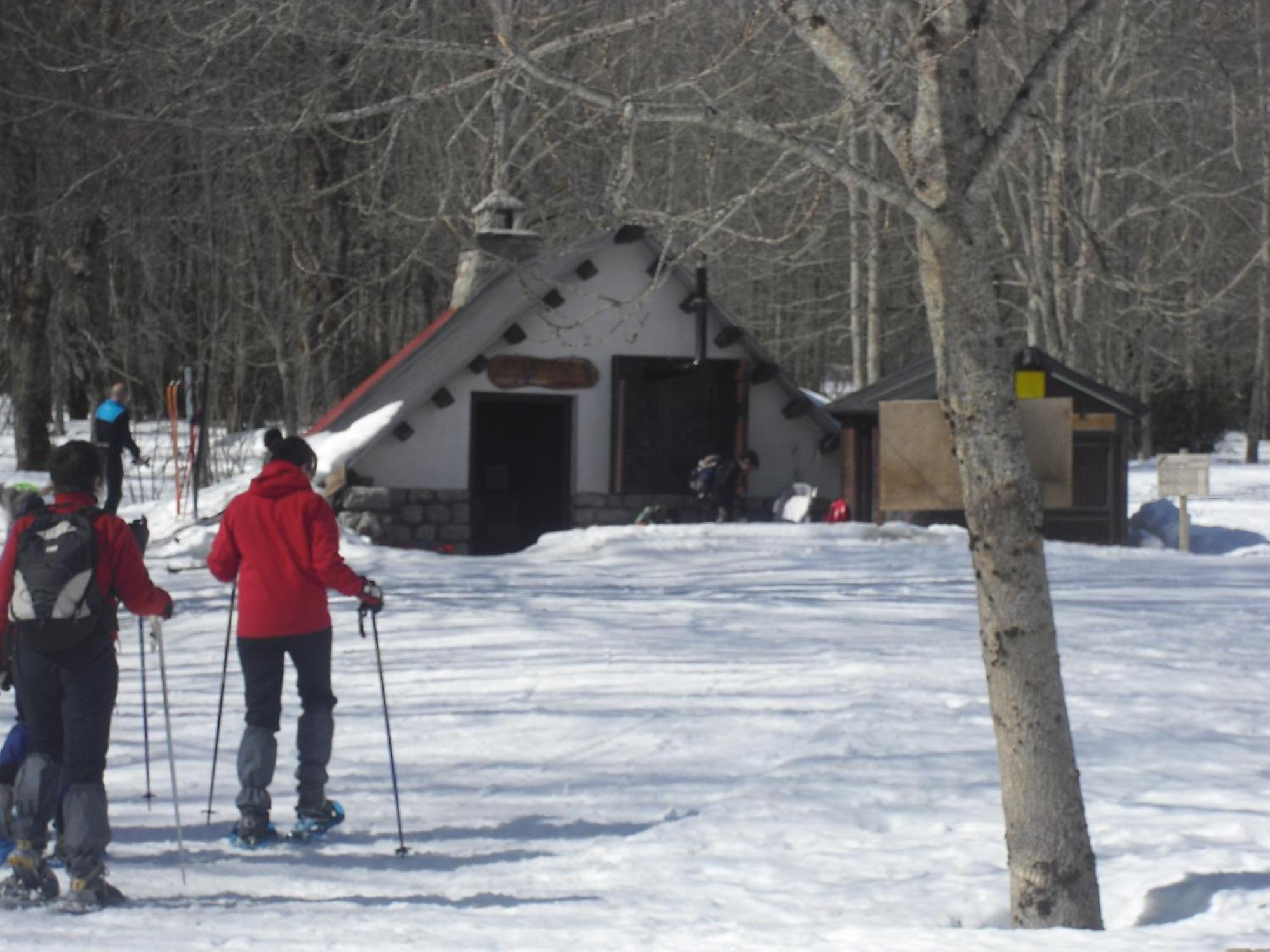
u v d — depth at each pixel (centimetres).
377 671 1798
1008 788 916
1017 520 904
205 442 4469
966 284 899
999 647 912
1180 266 3981
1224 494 5694
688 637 2011
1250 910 882
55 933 820
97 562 919
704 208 1343
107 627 923
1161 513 4200
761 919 885
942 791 1214
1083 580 2827
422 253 4069
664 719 1506
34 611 902
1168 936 810
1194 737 1412
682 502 4259
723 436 4300
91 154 3697
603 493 4206
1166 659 1862
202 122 1847
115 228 4528
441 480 4075
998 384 901
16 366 5147
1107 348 5497
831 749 1371
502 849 1077
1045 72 920
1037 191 4291
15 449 5647
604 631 2066
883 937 807
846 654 1855
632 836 1104
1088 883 905
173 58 1873
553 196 2253
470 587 2662
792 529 3575
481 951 779
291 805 1213
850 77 979
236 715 1571
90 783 905
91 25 3189
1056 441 984
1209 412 8044
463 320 4478
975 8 921
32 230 4694
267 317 4941
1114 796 1200
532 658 1853
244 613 1105
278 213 3691
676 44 1327
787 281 6525
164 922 854
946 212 900
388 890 959
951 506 1007
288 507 1112
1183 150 3184
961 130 912
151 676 1806
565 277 4084
